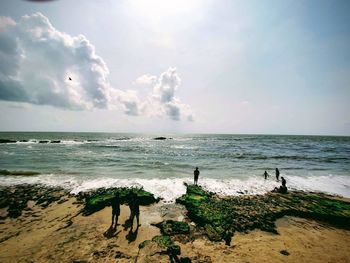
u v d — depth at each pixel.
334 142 114.31
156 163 29.89
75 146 60.91
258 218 11.05
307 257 7.72
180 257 7.27
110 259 7.12
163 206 12.62
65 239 8.46
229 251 7.85
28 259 7.11
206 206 11.84
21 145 61.34
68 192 15.17
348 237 9.53
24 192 15.09
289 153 49.00
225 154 44.34
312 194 16.50
